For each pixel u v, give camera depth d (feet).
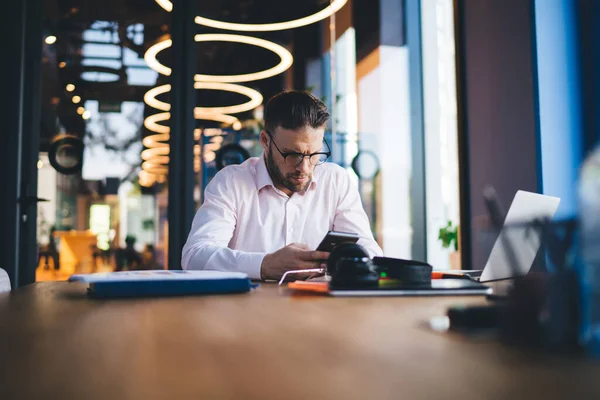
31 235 11.02
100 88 13.25
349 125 17.19
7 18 10.91
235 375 1.39
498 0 11.01
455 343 1.79
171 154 11.40
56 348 1.78
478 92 11.71
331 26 17.33
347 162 16.97
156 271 4.03
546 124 9.88
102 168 13.35
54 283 4.82
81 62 12.99
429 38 15.39
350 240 4.53
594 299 1.56
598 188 1.51
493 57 11.19
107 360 1.59
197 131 14.58
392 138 16.08
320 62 17.84
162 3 11.62
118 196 13.83
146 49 12.68
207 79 14.62
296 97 5.89
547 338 1.62
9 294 3.74
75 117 13.14
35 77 11.19
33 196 11.10
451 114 15.08
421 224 15.21
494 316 1.96
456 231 14.47
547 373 1.36
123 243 15.02
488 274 3.95
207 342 1.87
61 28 12.75
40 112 11.30
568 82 9.72
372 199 16.39
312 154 5.90
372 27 16.78
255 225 6.42
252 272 4.58
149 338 1.95
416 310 2.67
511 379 1.30
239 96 15.26
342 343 1.83
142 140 13.43
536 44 9.98
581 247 1.57
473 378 1.32
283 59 15.03
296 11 11.89
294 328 2.15
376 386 1.26
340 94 17.79
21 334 2.07
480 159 11.66
